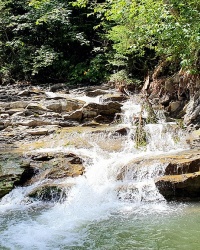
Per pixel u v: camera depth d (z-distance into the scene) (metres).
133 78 13.04
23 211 6.05
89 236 4.93
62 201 6.47
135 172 6.97
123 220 5.48
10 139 8.92
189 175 6.37
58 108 10.47
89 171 7.34
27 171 7.23
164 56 11.56
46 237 4.93
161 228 5.10
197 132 8.64
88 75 14.55
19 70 15.50
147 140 8.85
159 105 10.89
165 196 6.37
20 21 15.70
